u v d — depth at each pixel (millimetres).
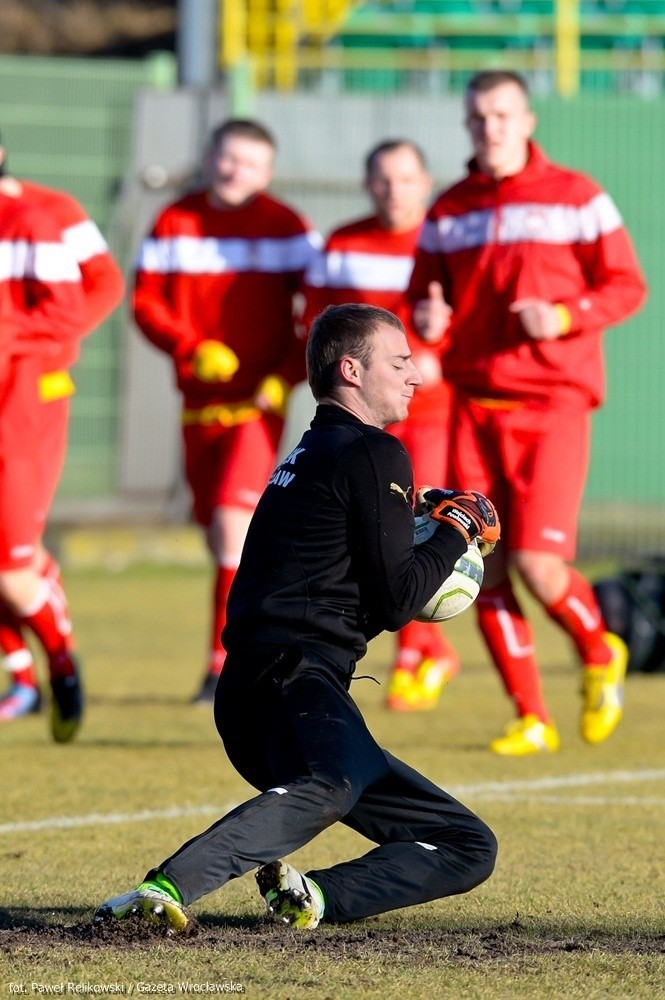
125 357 70438
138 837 19375
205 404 32469
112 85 72000
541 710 27250
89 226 29062
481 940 14039
